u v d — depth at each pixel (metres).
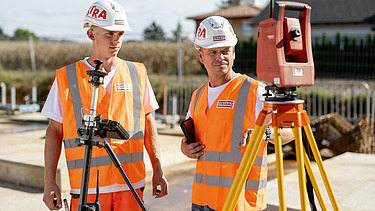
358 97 11.80
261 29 2.03
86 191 2.12
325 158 7.20
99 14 2.46
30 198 4.89
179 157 6.68
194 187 2.60
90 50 19.00
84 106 2.51
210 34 2.39
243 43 19.00
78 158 2.50
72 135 2.51
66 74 2.57
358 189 4.52
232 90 2.46
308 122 2.01
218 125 2.45
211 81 2.56
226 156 2.41
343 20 30.41
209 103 2.55
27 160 5.59
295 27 1.98
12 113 12.08
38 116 11.85
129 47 17.22
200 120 2.57
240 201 2.32
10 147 6.76
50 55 19.36
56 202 2.49
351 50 21.12
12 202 4.73
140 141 2.62
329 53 21.69
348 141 7.14
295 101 1.98
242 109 2.40
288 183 4.71
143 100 2.73
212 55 2.43
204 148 2.51
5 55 19.91
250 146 2.01
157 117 9.75
